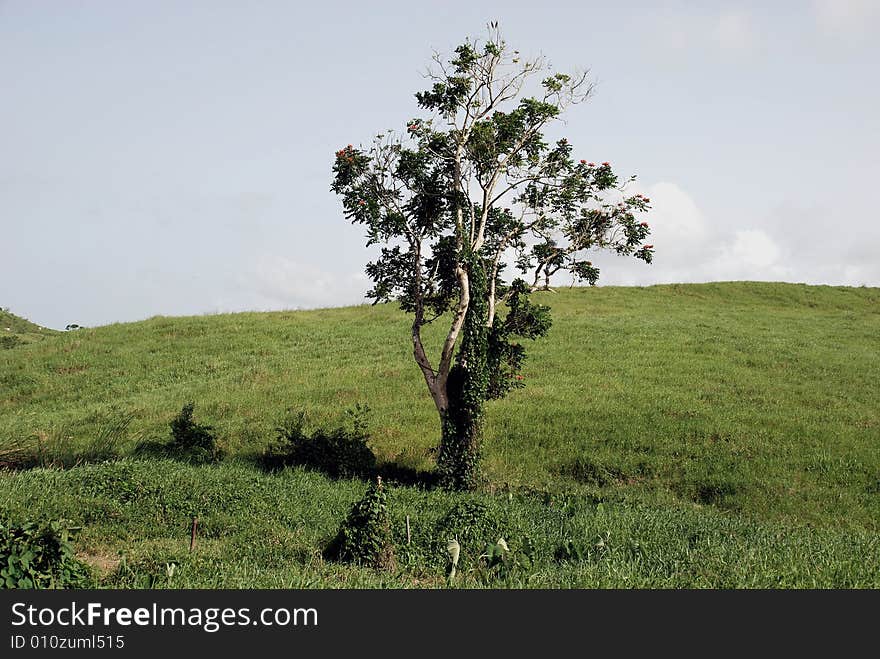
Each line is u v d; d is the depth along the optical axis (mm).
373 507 11008
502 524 11875
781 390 28312
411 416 25547
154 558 9930
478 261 18594
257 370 33719
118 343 39656
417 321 19406
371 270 19672
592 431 22984
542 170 19609
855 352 35500
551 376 30297
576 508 15258
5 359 37344
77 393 32219
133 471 14828
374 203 18047
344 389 29328
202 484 14609
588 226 19766
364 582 9242
